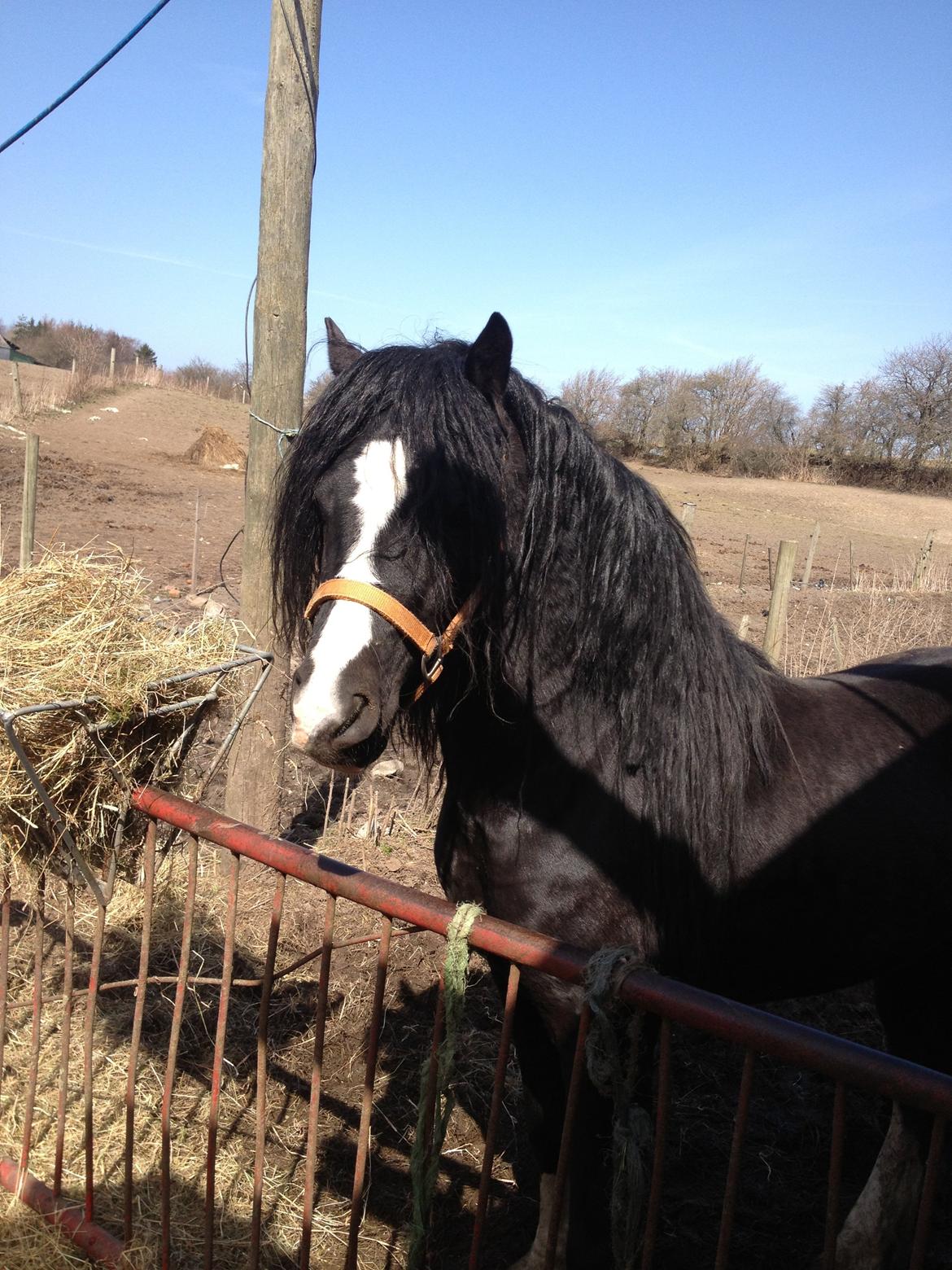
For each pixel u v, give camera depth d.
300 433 1.76
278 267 3.71
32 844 1.83
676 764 1.81
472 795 1.85
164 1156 1.83
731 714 1.89
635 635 1.79
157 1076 2.70
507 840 1.81
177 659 1.82
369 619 1.54
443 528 1.60
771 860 1.90
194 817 1.69
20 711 1.51
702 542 18.64
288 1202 2.34
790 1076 3.04
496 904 1.86
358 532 1.58
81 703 1.60
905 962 2.11
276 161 3.64
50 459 17.52
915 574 13.59
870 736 2.10
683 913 1.84
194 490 16.62
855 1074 1.05
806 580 12.98
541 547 1.76
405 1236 2.30
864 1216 2.25
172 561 9.91
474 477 1.61
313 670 1.52
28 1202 2.14
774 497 29.91
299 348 3.80
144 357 58.41
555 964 1.29
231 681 1.94
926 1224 1.03
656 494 1.92
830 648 7.68
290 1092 2.76
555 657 1.77
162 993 3.08
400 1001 3.21
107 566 1.98
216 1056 1.72
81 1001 2.99
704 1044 3.17
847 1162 2.68
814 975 2.04
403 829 4.46
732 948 1.96
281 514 1.77
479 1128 2.69
